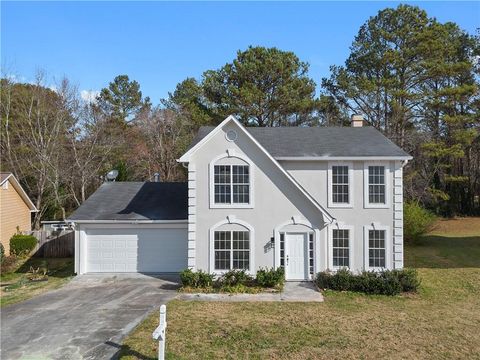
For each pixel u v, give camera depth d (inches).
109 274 875.4
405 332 534.6
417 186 1798.7
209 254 784.9
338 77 1755.7
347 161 832.3
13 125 1599.4
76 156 1572.3
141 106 2260.1
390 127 1697.8
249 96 1599.4
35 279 874.8
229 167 790.5
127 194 977.5
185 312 604.1
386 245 826.8
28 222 1310.3
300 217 789.2
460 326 561.0
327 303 661.3
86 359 446.0
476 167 2003.0
